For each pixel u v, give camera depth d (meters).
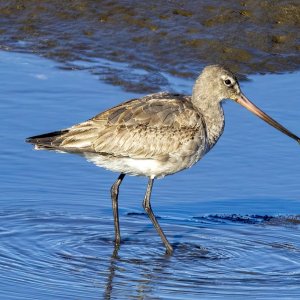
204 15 21.98
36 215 15.73
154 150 14.70
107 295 13.25
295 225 15.71
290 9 22.16
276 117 18.97
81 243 14.92
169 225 15.66
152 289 13.43
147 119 14.72
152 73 20.58
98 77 20.38
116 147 14.64
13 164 17.31
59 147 14.52
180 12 22.08
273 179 17.14
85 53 21.33
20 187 16.61
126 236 15.28
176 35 21.53
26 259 14.27
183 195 16.67
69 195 16.47
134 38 21.59
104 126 14.65
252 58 21.12
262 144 18.22
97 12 22.33
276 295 13.27
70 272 13.94
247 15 22.03
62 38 21.81
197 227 15.61
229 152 17.97
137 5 22.28
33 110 19.00
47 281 13.60
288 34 21.69
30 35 22.03
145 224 15.73
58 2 22.70
